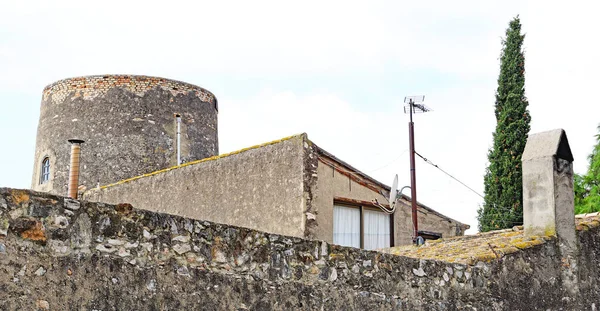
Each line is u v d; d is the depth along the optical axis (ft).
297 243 32.07
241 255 29.73
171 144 85.46
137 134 83.97
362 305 34.24
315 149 51.08
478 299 39.73
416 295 36.78
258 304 29.99
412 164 70.64
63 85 86.22
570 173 46.42
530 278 42.75
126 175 82.48
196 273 28.04
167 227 27.40
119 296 25.58
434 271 37.93
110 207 25.84
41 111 88.99
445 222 63.98
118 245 25.85
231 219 54.24
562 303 44.21
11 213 23.26
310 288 32.19
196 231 28.32
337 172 52.54
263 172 52.75
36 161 87.76
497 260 41.29
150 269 26.61
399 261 36.42
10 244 23.09
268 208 51.55
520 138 100.32
